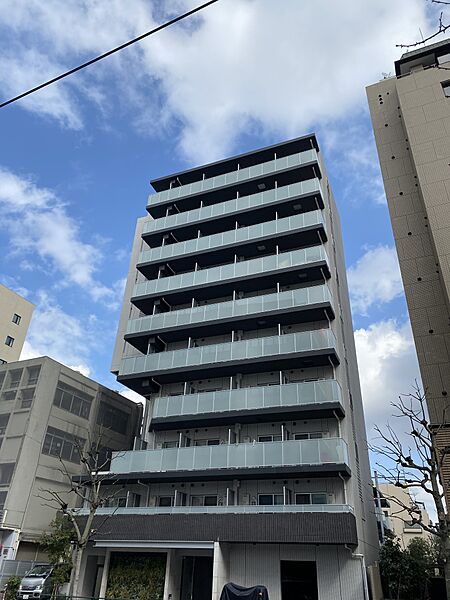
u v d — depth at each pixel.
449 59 25.19
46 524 26.02
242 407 23.00
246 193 31.75
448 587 11.96
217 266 29.38
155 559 20.69
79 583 21.56
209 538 19.39
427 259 21.58
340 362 24.22
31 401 27.70
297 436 22.58
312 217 27.34
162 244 32.88
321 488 20.67
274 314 25.06
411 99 24.42
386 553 22.27
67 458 28.39
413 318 20.38
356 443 24.64
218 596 18.19
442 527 12.54
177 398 24.75
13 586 21.31
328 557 18.80
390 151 25.72
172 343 28.81
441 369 18.70
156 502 23.44
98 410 31.72
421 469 13.72
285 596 18.70
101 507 22.84
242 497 21.72
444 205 20.38
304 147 31.45
